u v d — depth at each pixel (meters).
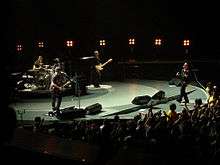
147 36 34.06
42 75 22.41
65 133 11.50
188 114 12.43
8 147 2.24
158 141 8.62
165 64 31.27
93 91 23.73
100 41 31.98
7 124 1.97
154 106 19.69
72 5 32.72
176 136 9.86
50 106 19.81
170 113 13.69
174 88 24.41
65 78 21.80
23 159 2.26
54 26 32.50
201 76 29.34
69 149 2.64
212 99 16.77
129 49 33.72
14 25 30.39
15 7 30.23
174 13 33.75
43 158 2.34
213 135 9.85
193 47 33.78
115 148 2.62
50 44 32.47
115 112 18.05
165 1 33.62
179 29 33.88
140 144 7.93
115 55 33.59
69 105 19.80
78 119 16.88
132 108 18.83
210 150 8.66
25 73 23.45
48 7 32.16
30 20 31.45
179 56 34.00
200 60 32.84
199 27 33.59
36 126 12.43
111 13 33.41
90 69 26.42
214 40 33.47
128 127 10.85
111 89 24.41
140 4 33.69
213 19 33.25
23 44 31.12
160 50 34.16
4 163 2.06
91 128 10.98
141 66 30.98
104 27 33.44
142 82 27.42
